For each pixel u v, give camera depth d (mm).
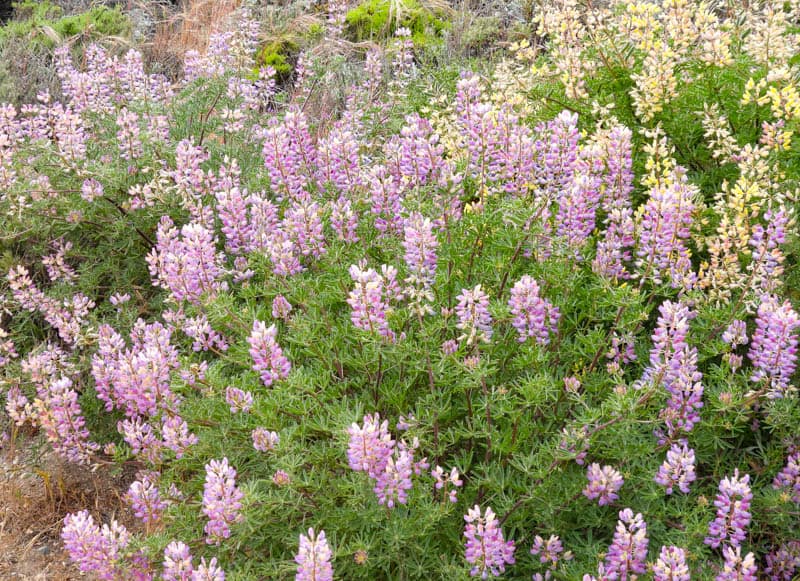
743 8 1723
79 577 1413
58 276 1760
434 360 1181
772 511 1135
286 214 1420
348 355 1237
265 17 3129
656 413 1159
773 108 1372
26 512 1523
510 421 1154
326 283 1301
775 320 1113
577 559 1131
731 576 990
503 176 1394
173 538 1193
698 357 1202
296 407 1157
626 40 1643
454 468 1050
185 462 1240
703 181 1522
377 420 1032
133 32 3287
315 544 958
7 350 1681
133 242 1760
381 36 2975
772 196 1321
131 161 1788
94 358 1462
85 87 2031
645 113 1575
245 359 1263
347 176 1520
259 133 1933
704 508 1067
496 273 1277
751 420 1241
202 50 3049
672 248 1270
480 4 3104
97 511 1521
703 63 1567
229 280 1590
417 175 1361
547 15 1736
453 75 2125
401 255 1360
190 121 1989
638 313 1176
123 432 1337
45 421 1406
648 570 1030
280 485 1086
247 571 1090
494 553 1013
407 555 1118
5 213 1766
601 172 1440
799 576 1131
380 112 2068
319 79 2307
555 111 1729
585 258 1315
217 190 1641
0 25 3553
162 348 1303
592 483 1065
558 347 1256
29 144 1917
